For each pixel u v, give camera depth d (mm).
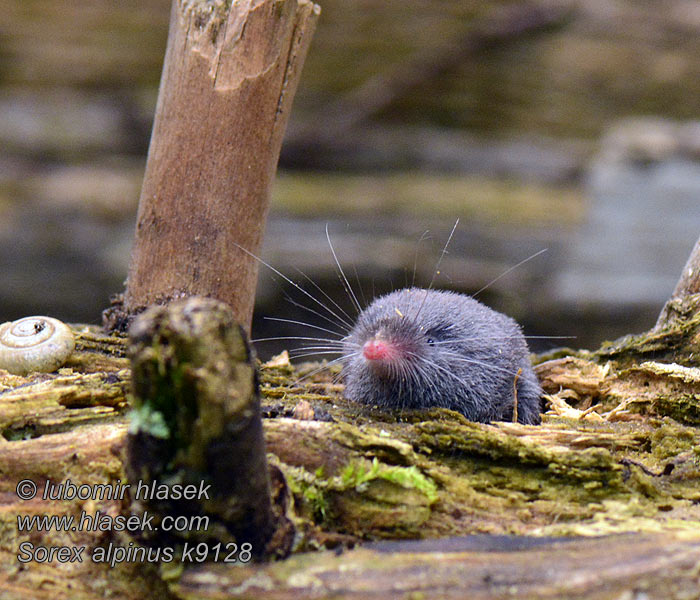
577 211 20531
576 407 8484
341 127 20781
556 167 21531
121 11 20406
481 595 4703
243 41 7141
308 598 4660
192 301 4312
